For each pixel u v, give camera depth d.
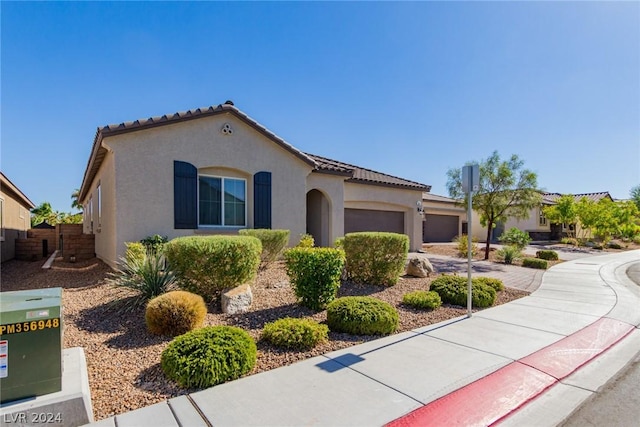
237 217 12.66
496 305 8.26
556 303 8.57
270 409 3.40
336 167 16.42
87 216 20.75
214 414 3.29
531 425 3.36
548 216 32.44
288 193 13.57
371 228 19.62
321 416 3.29
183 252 6.87
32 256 16.98
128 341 5.12
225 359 4.06
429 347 5.30
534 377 4.37
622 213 32.62
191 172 11.23
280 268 10.89
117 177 10.00
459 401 3.68
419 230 21.45
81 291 8.04
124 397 3.59
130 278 7.09
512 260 16.70
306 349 5.09
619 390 4.14
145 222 10.38
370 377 4.19
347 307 6.02
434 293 7.97
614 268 16.06
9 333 2.97
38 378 3.06
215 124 11.78
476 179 7.07
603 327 6.61
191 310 5.41
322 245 16.48
